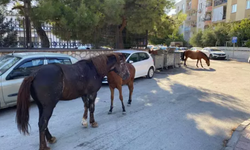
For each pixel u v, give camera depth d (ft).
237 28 96.07
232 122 17.38
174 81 35.88
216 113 19.45
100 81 14.79
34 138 13.62
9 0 32.78
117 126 15.74
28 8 31.42
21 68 18.75
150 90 28.45
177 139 13.80
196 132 15.08
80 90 13.30
